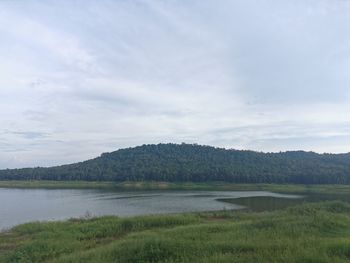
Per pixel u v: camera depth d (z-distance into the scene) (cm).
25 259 1423
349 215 2473
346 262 931
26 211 4988
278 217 2295
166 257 1123
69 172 17125
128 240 1511
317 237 1399
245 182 14175
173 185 13538
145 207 5338
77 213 4650
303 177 13700
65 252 1565
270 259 993
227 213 3234
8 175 16950
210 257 1034
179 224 2428
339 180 13500
